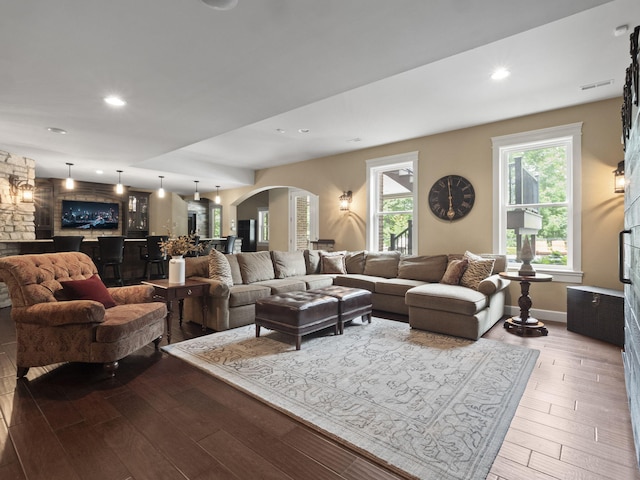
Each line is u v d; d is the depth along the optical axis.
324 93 2.99
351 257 5.69
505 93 3.71
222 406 2.17
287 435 1.87
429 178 5.27
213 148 6.18
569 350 3.16
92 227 8.84
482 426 1.94
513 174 4.62
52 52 2.30
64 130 4.03
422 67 3.13
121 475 1.55
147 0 1.77
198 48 2.26
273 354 3.06
